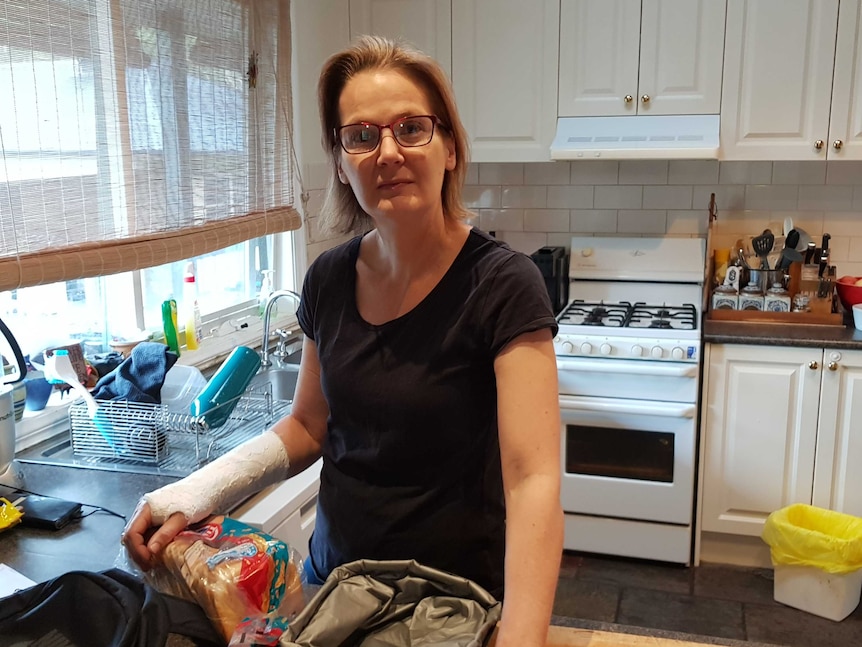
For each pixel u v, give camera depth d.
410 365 1.13
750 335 2.77
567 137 2.97
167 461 1.80
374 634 0.99
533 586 0.93
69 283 2.21
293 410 1.38
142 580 1.08
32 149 1.71
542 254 3.21
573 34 2.95
